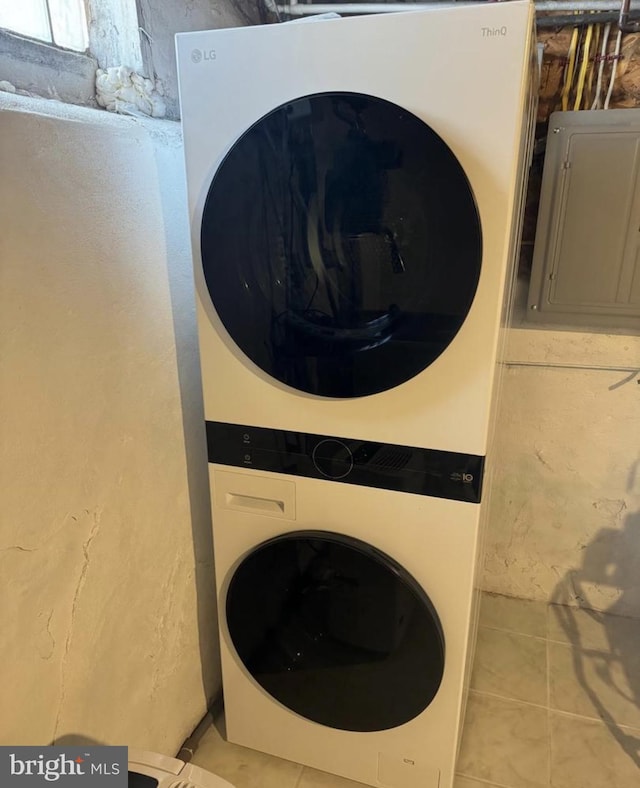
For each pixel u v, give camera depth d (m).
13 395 0.88
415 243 0.96
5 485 0.89
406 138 0.92
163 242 1.19
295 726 1.40
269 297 1.08
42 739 1.02
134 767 0.98
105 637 1.15
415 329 1.01
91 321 1.02
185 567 1.40
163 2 1.27
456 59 0.88
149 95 1.24
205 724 1.55
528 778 1.42
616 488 1.81
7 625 0.92
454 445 1.08
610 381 1.72
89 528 1.07
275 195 1.01
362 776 1.38
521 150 0.98
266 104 0.99
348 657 1.28
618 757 1.47
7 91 0.99
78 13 1.18
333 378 1.09
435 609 1.19
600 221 1.56
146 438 1.20
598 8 1.48
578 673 1.72
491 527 1.97
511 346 1.76
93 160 0.99
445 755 1.29
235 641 1.38
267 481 1.24
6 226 0.84
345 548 1.20
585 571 1.94
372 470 1.15
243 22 1.65
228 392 1.20
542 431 1.82
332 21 0.92
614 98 1.57
